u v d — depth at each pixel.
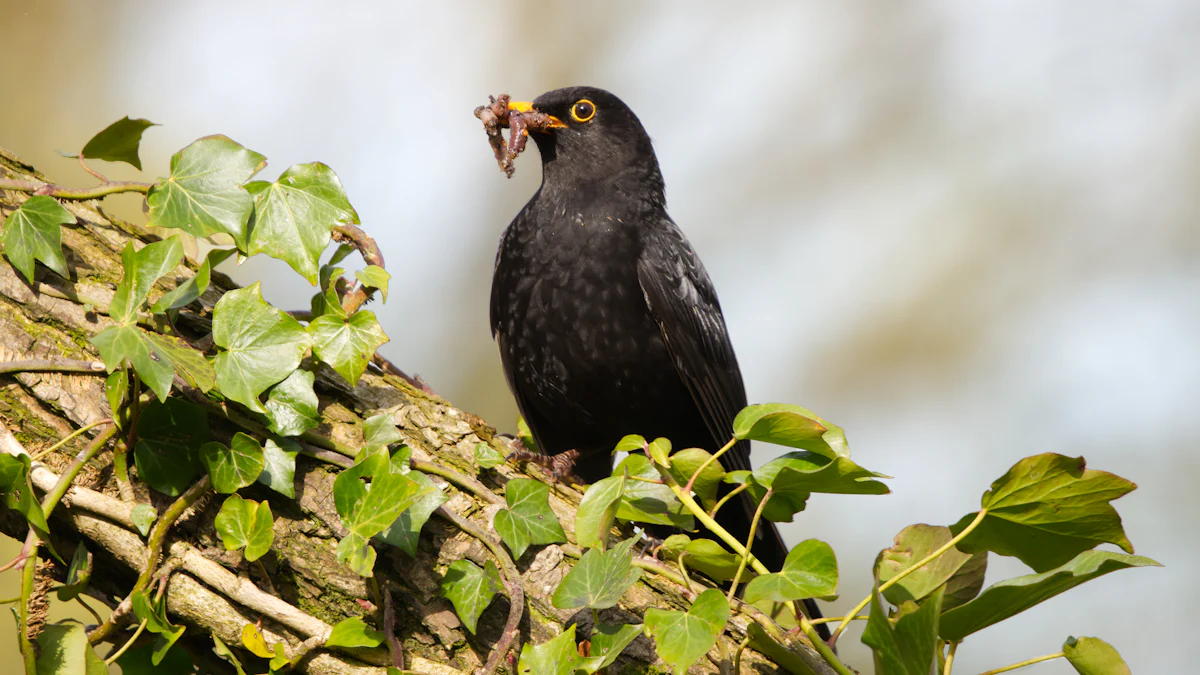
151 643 5.79
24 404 5.73
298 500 5.79
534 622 5.79
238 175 5.79
